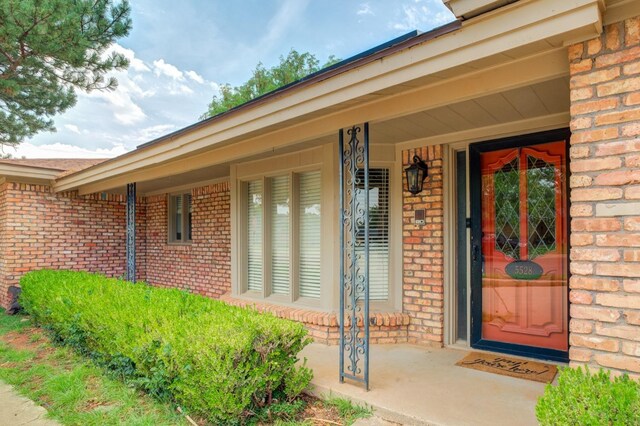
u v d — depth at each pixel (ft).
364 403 10.43
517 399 10.42
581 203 6.95
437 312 15.21
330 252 16.74
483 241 14.83
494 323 14.58
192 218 28.71
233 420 9.34
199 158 17.89
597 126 6.83
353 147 11.54
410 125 13.82
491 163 14.66
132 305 13.79
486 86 8.72
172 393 10.82
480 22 7.61
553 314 13.33
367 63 9.60
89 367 14.01
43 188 27.58
